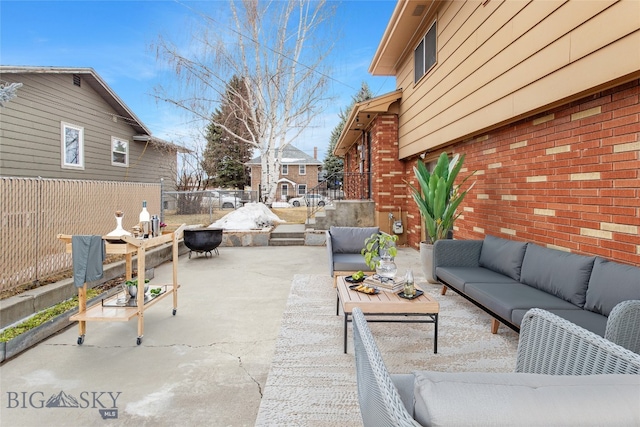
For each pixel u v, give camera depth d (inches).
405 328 135.2
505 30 155.1
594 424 32.5
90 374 103.7
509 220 173.0
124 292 140.3
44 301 154.1
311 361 109.3
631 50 94.8
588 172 122.5
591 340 57.4
